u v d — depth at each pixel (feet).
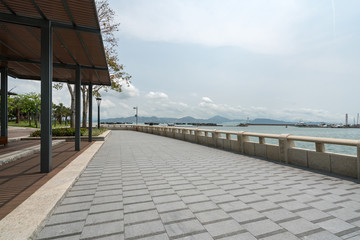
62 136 43.45
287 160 22.30
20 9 15.39
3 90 30.83
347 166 16.49
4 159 19.80
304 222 9.30
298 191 13.38
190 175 17.81
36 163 20.38
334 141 17.08
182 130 55.57
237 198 12.27
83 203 11.58
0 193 12.00
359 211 10.39
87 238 8.06
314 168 19.40
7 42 21.11
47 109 16.71
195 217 9.86
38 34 19.36
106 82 39.06
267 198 12.24
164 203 11.58
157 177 17.19
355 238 8.02
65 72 31.78
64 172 16.94
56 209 10.71
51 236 8.16
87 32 18.60
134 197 12.53
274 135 24.18
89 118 41.47
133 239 8.00
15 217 8.89
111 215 10.08
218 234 8.35
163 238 8.06
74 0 14.35
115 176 17.53
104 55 24.79
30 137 42.37
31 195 11.63
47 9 15.46
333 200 11.82
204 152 31.68
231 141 33.14
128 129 126.00
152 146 39.96
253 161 24.11
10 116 199.41
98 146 35.06
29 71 31.76
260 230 8.64
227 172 18.81
